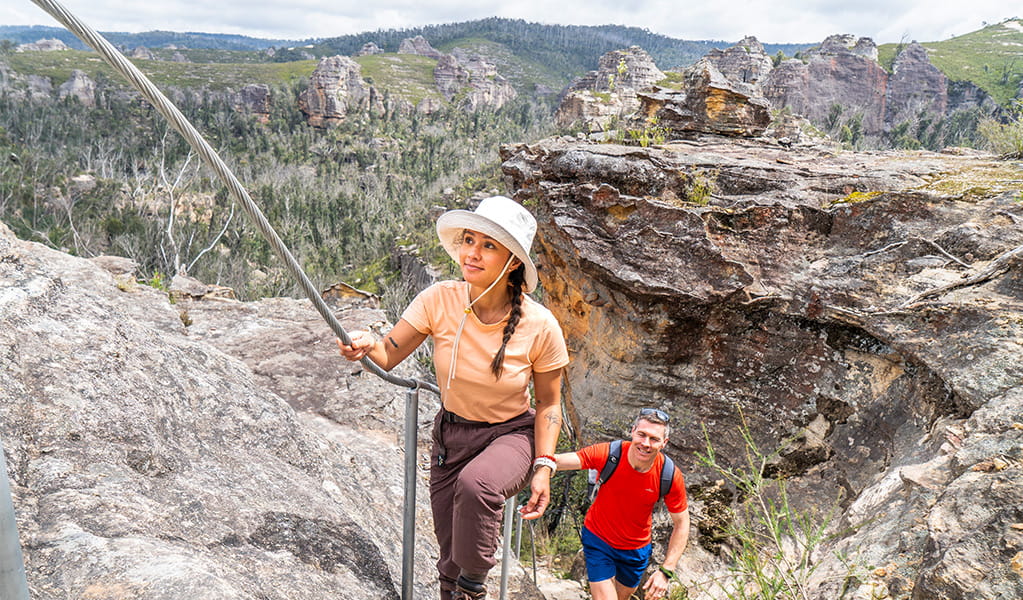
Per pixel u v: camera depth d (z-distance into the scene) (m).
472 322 1.99
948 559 3.38
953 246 6.48
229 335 8.00
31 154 98.94
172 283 10.19
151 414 2.46
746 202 7.70
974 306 5.75
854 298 6.69
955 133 134.75
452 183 119.69
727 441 7.72
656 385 8.09
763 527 6.30
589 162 8.65
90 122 142.50
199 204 84.12
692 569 7.34
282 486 2.60
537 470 2.04
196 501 2.12
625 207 7.96
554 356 2.05
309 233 95.81
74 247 60.12
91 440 2.11
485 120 185.25
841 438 6.98
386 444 5.85
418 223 91.00
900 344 6.12
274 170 137.50
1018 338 5.27
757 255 7.46
